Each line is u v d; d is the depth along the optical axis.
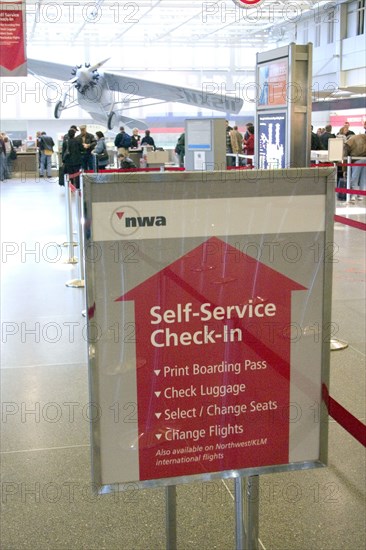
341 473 3.22
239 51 33.03
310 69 5.80
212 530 2.78
